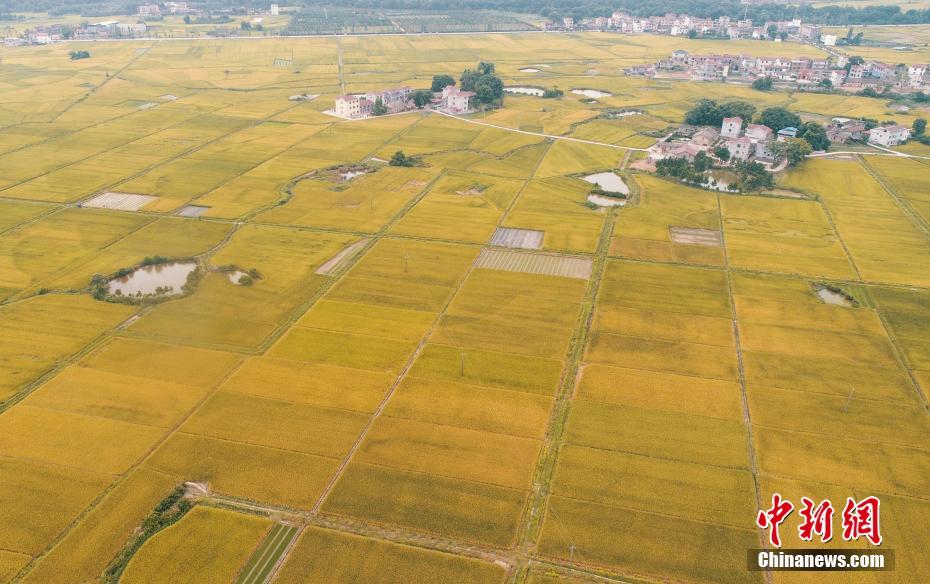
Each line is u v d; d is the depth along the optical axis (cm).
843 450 8531
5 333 11088
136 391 9656
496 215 16438
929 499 7769
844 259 14012
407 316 11700
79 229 15488
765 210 16825
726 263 13825
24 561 7012
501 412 9231
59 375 10000
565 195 18012
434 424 9006
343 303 12150
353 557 7031
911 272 13438
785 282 13000
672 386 9800
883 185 18662
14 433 8781
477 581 6781
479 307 12012
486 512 7612
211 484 7994
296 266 13625
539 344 10862
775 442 8675
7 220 15962
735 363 10356
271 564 6969
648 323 11488
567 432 8862
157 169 19912
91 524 7444
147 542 7219
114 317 11625
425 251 14338
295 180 19088
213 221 16012
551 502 7750
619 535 7319
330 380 9912
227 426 8950
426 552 7094
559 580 6800
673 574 6862
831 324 11481
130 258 14012
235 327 11375
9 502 7731
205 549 7138
